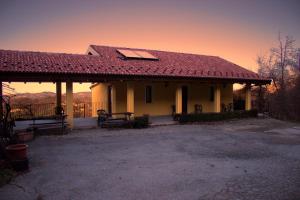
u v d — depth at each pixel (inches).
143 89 713.0
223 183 234.2
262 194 209.8
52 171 267.1
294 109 897.5
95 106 817.5
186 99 790.5
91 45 760.3
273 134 514.6
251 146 397.7
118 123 552.1
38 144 399.9
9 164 264.4
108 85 709.3
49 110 718.5
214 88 797.2
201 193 211.2
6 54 554.6
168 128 566.9
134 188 220.7
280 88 1034.7
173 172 265.1
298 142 433.7
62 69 505.0
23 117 619.5
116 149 369.4
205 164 295.9
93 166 285.6
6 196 204.5
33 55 581.3
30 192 212.2
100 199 198.4
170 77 616.7
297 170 275.7
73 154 339.3
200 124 634.2
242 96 936.3
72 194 207.8
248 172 267.1
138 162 302.7
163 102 749.9
